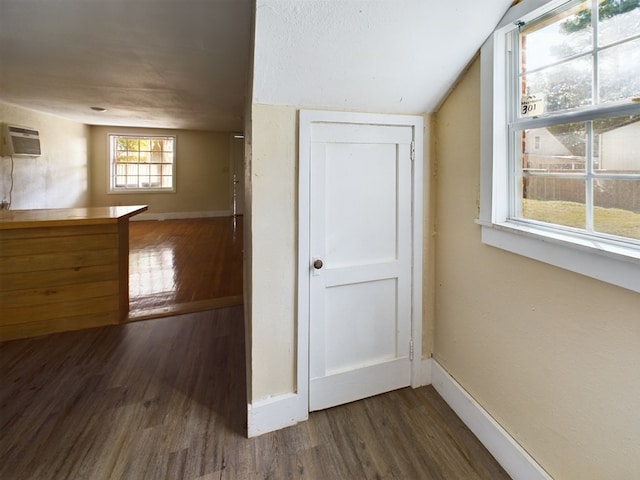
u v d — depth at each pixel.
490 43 1.39
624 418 0.98
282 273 1.61
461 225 1.66
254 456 1.48
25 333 2.53
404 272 1.86
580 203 1.16
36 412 1.73
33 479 1.34
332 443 1.55
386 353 1.88
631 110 0.97
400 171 1.79
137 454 1.47
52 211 2.98
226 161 8.46
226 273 4.12
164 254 4.97
